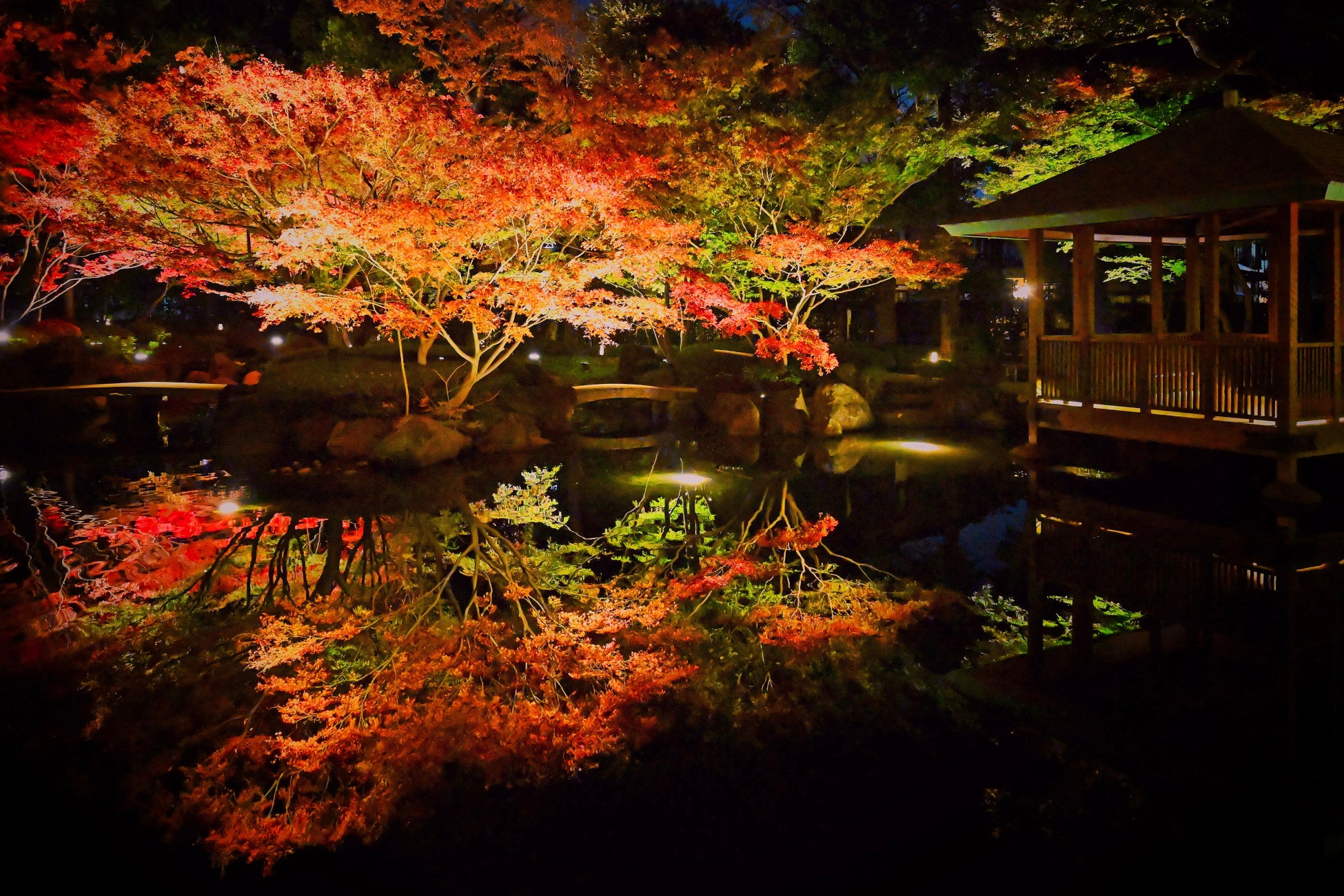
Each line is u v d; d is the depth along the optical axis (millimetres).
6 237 19047
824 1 18594
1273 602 6969
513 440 15359
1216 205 9266
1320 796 4211
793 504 11492
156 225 13945
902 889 3662
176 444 15719
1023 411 17047
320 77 12242
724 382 17906
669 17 19047
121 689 5816
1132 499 10875
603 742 5023
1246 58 14305
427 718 5320
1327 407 9586
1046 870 3738
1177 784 4387
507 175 11945
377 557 8992
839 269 15562
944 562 8648
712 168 15211
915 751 4840
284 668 6148
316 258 12125
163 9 19312
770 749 4930
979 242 24906
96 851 4078
